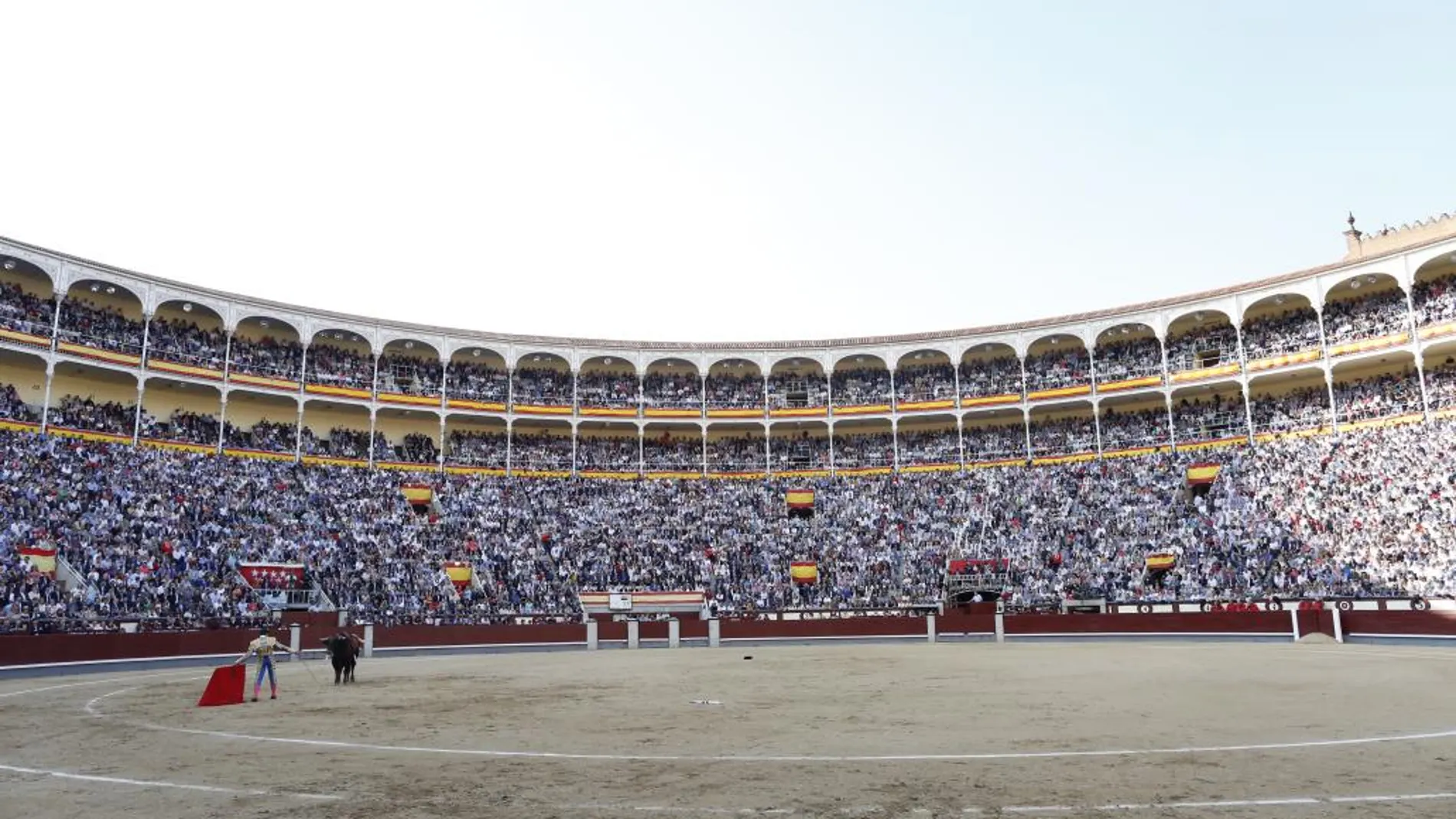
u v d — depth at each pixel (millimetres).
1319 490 52906
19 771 12648
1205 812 9406
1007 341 69625
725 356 73500
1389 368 59219
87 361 54562
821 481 68625
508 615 51719
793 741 14641
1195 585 50656
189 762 13227
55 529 43625
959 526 61438
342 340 68938
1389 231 63375
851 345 72812
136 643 37531
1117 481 61312
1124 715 17500
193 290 59656
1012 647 44969
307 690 25812
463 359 72688
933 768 11961
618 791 10812
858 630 52062
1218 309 62812
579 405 71688
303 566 50688
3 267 54125
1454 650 37094
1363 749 13164
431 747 14508
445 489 63656
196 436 58312
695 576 58656
